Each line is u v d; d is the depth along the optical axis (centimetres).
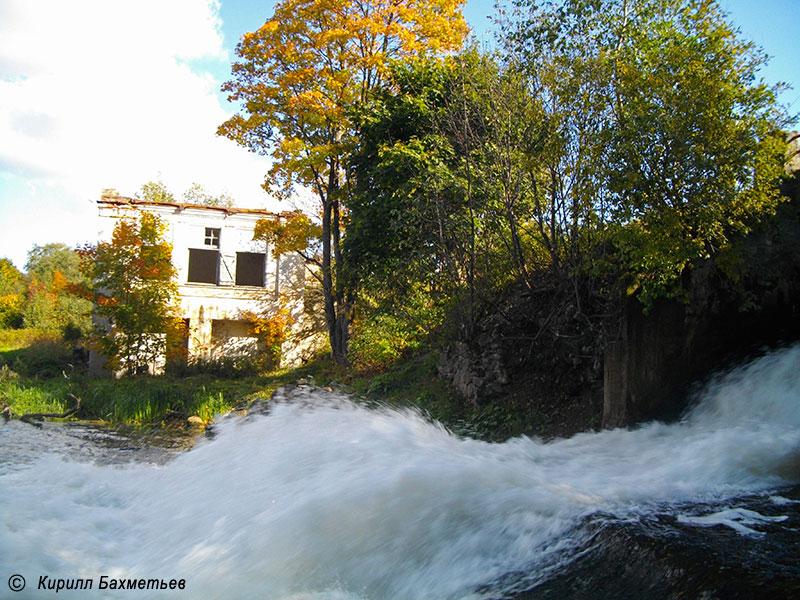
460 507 577
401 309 1630
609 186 866
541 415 1048
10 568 544
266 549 560
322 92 2180
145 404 1662
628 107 877
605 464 756
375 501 588
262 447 920
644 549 467
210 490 765
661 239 811
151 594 503
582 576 468
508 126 1113
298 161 2156
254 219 2811
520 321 1156
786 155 912
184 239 2750
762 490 611
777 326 953
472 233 1174
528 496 598
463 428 1096
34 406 1667
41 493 789
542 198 1101
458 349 1273
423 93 1670
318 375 2025
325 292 2386
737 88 827
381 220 1664
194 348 2702
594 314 989
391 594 500
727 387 903
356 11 2183
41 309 4388
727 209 848
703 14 880
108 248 2391
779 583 393
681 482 649
